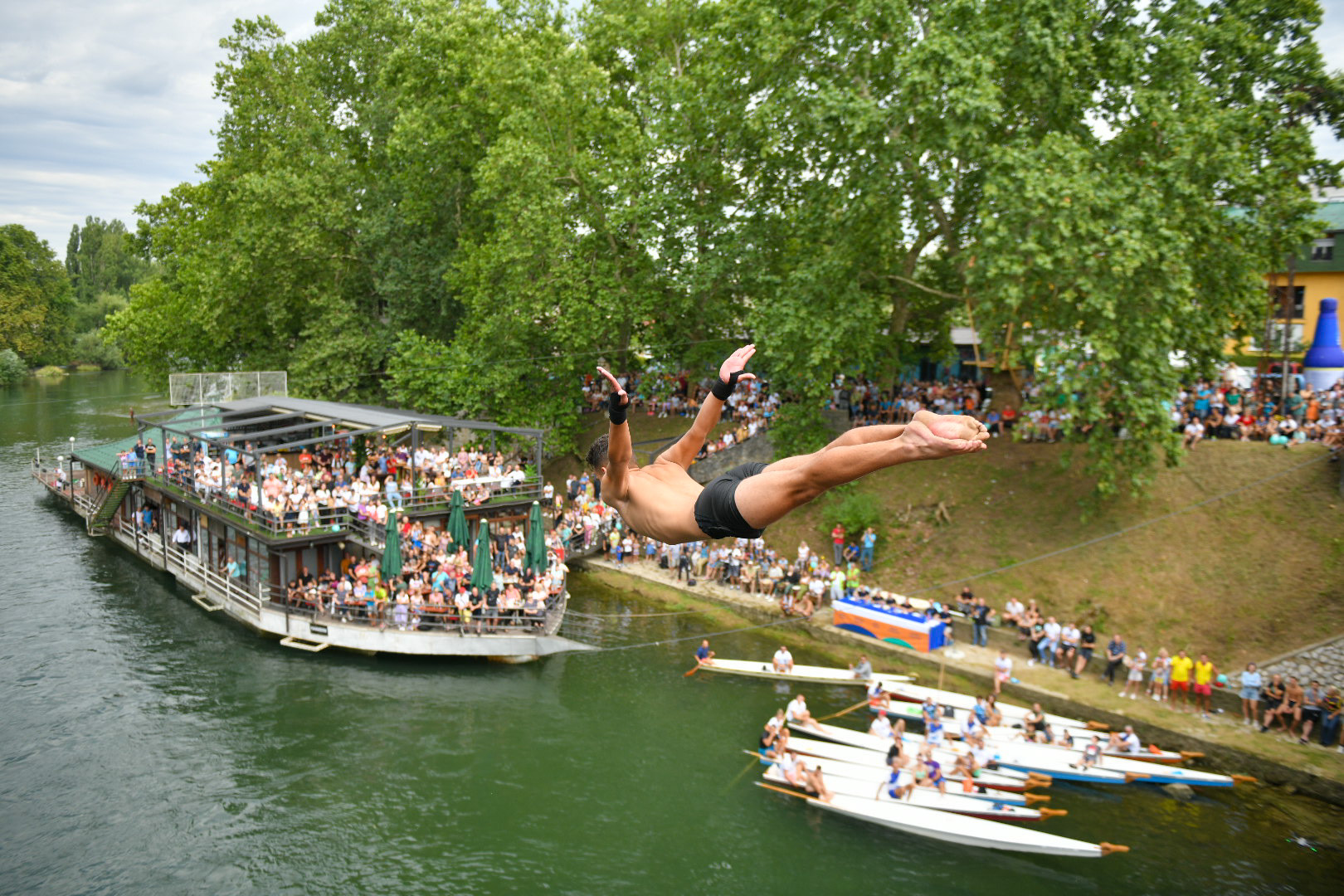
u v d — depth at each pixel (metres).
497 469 45.03
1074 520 38.06
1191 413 39.16
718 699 33.00
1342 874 22.50
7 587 46.16
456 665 36.00
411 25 60.22
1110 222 32.59
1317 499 33.38
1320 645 29.92
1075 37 35.66
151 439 57.34
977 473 42.78
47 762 27.89
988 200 35.38
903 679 34.22
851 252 39.88
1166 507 36.41
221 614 42.22
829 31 39.91
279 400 52.12
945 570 39.50
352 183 60.62
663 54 54.44
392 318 59.66
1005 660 32.81
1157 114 34.03
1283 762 27.03
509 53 49.72
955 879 22.38
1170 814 25.41
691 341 52.28
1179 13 36.41
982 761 27.36
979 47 34.44
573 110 50.44
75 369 148.75
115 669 35.28
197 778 27.12
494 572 38.88
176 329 67.81
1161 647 32.69
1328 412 35.53
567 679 34.78
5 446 81.38
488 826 24.78
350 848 23.73
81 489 64.38
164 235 76.00
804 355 41.38
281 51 64.38
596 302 48.81
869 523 42.34
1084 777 26.98
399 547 36.16
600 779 27.34
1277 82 38.66
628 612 42.31
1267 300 40.09
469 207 58.47
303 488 40.94
